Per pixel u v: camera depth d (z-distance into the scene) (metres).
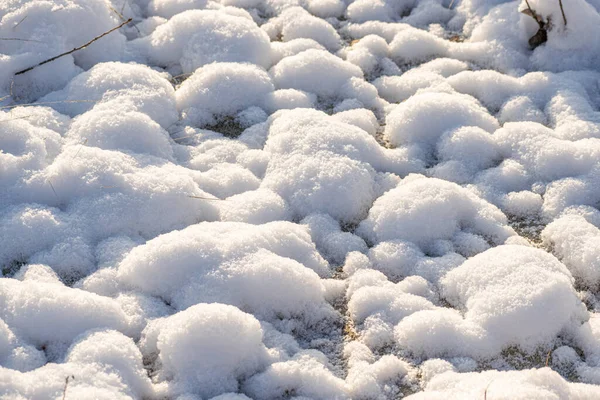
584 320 2.34
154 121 3.14
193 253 2.39
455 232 2.74
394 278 2.56
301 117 3.14
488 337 2.23
